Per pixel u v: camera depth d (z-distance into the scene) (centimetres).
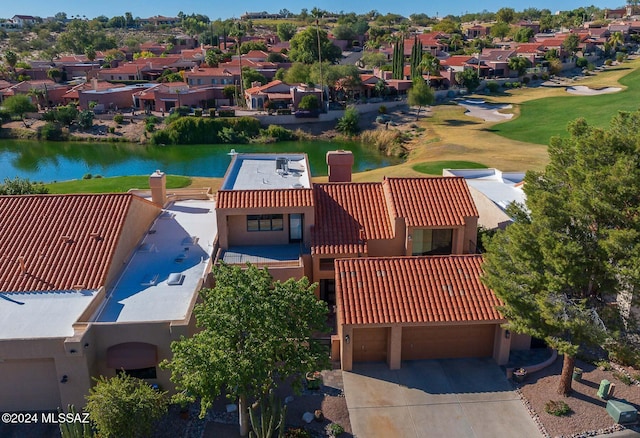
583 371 2591
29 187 4741
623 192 1947
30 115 11794
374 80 12756
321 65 12400
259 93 11706
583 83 13912
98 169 8662
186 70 15400
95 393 2136
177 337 2373
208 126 10650
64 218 3089
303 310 2097
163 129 10775
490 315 2591
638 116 2206
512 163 7212
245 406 2169
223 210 3191
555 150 2328
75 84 14938
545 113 11050
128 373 2456
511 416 2322
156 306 2617
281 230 3322
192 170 8494
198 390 1920
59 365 2292
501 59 15562
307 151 9850
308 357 2042
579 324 2094
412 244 3281
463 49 18988
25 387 2378
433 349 2730
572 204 2097
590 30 19900
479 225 3988
